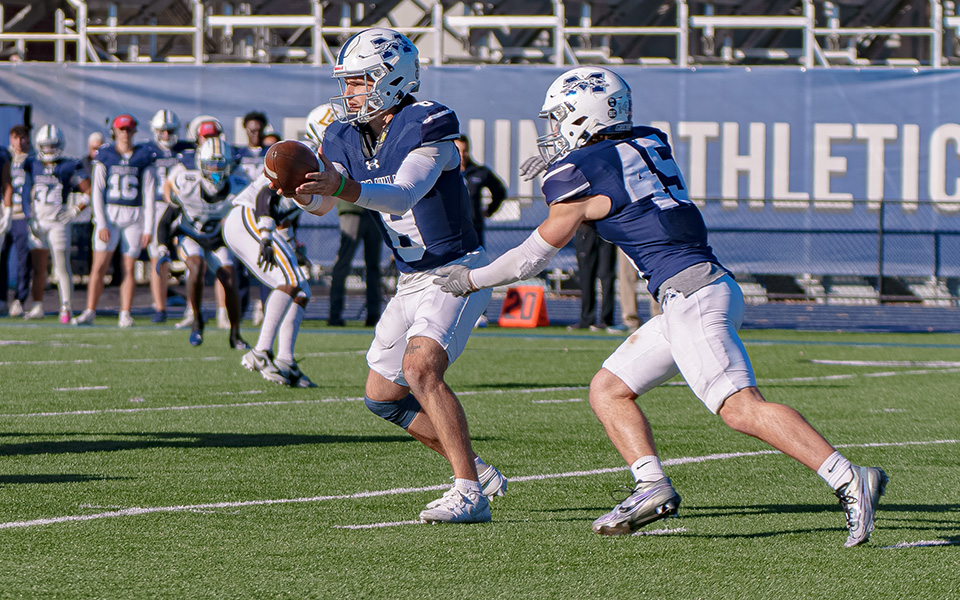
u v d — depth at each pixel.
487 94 59.00
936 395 29.31
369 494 16.59
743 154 59.31
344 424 23.50
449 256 15.59
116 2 65.12
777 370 35.72
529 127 59.03
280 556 12.78
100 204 48.75
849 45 68.81
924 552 13.28
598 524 13.98
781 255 59.28
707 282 13.54
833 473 12.97
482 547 13.36
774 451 20.67
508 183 59.16
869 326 55.00
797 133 59.31
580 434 22.59
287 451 20.28
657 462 14.07
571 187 13.60
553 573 12.19
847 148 59.25
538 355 39.47
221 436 21.88
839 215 59.03
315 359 36.97
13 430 22.28
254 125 46.56
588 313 51.53
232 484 17.25
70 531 13.94
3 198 54.31
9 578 11.73
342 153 15.85
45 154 49.91
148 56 70.19
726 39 66.38
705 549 13.37
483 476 16.00
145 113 58.34
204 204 37.69
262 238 29.03
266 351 29.41
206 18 62.03
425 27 63.41
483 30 66.94
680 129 59.41
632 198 13.59
